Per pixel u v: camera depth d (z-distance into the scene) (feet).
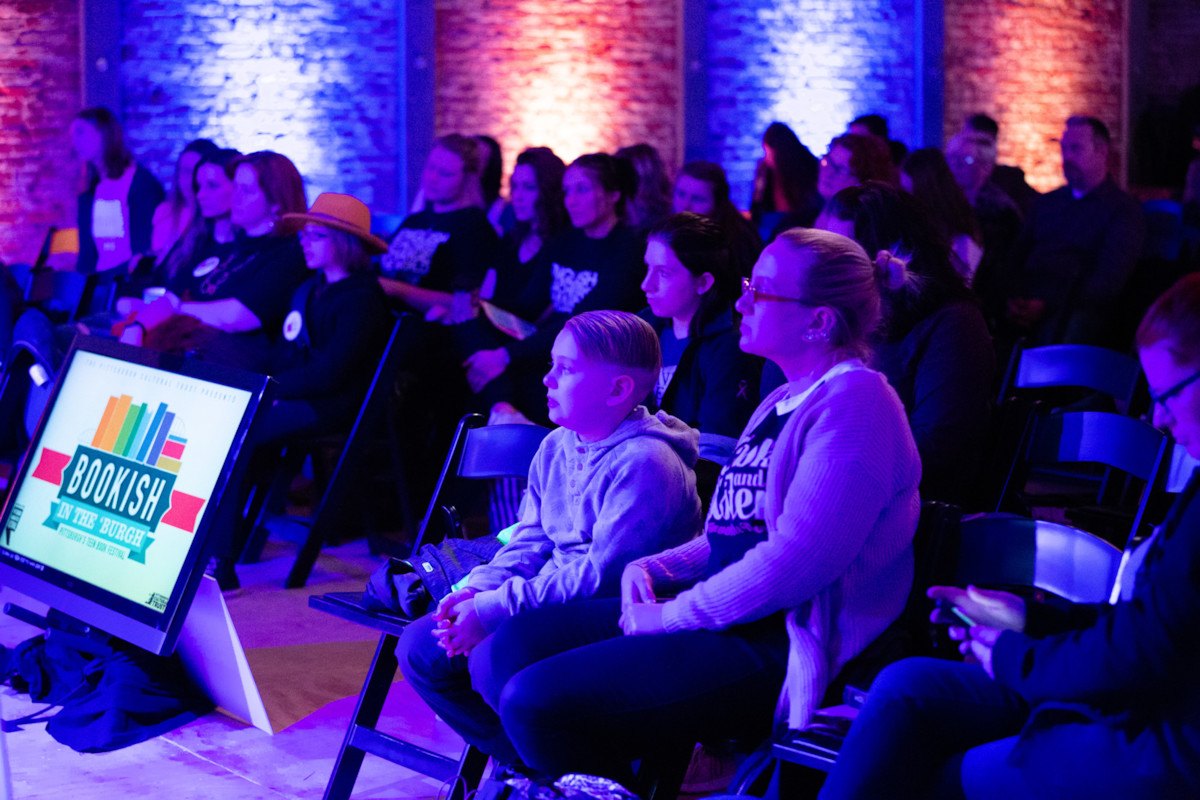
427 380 19.56
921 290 11.08
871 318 8.71
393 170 30.96
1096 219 21.70
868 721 7.39
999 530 8.51
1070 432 11.69
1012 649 6.86
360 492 19.15
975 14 33.55
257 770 11.32
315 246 17.89
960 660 8.58
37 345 17.47
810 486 8.13
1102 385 15.07
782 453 8.43
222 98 30.09
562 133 31.73
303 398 17.79
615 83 31.94
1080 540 8.19
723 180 17.78
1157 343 6.60
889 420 8.30
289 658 14.38
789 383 8.92
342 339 17.63
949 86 33.50
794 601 8.18
